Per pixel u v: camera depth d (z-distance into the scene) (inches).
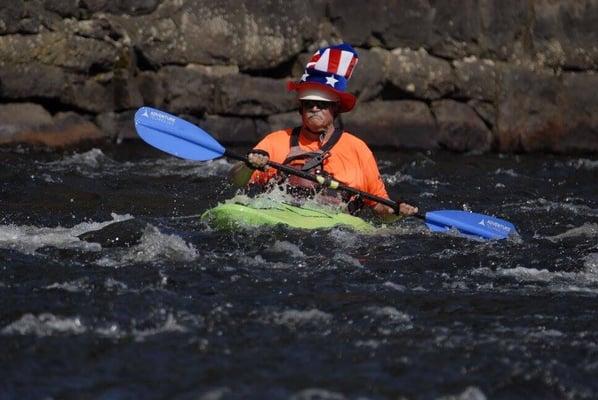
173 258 845.2
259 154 955.3
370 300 761.6
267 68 1653.5
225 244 892.0
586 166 1601.9
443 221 989.2
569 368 645.9
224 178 1315.2
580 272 866.8
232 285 783.7
